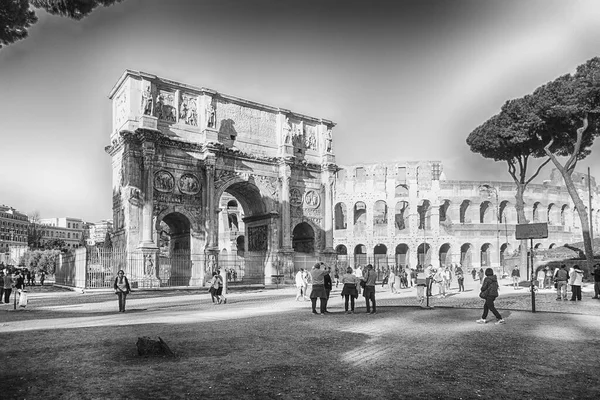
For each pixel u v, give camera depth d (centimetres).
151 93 5166
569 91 5141
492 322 2188
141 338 1441
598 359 1398
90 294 4319
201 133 5506
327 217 6556
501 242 10225
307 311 2738
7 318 2511
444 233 10144
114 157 5509
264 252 6047
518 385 1134
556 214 11081
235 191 6112
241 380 1158
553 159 5491
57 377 1181
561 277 3316
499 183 10550
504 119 5884
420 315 2470
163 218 5534
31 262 11512
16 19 1941
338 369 1273
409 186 10262
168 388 1088
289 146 6166
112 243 5412
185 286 5091
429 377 1198
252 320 2292
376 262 8500
